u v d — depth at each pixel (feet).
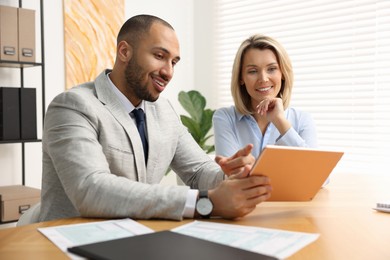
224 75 12.82
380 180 5.58
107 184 3.32
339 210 3.70
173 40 4.33
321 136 10.91
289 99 6.84
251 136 6.81
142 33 4.25
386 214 3.55
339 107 10.56
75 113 3.92
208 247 2.38
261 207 3.82
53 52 9.71
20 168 9.11
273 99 6.17
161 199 3.22
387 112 9.83
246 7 12.23
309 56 11.06
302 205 3.93
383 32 9.79
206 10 13.09
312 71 10.94
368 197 4.36
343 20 10.37
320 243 2.66
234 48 12.54
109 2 10.76
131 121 4.36
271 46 6.55
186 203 3.26
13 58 7.97
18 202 7.85
